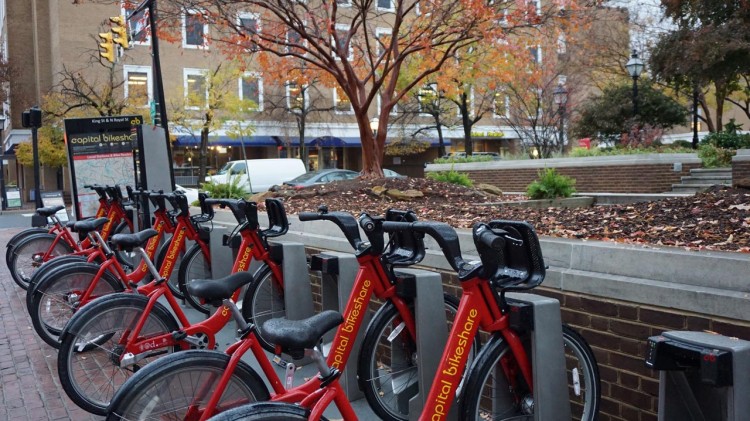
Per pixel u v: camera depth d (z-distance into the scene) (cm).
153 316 435
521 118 2814
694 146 2158
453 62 1396
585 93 3575
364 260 378
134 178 1066
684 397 252
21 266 866
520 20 1143
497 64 1362
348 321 378
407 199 1052
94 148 1053
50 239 876
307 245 643
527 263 311
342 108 3644
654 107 2475
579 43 2394
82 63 3194
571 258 384
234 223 818
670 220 554
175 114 3056
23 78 3847
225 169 2228
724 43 1752
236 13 1270
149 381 298
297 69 1353
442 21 1150
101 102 2788
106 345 434
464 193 1134
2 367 573
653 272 341
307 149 3888
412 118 3584
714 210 574
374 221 371
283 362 439
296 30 1107
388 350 434
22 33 3856
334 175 1894
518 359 317
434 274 384
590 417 336
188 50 3353
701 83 1988
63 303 581
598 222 597
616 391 350
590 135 2619
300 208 960
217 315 414
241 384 312
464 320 309
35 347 634
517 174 2108
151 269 448
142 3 1177
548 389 313
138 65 3250
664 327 327
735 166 1287
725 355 227
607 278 355
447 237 317
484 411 359
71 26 3181
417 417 378
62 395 500
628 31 2539
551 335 315
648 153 1812
